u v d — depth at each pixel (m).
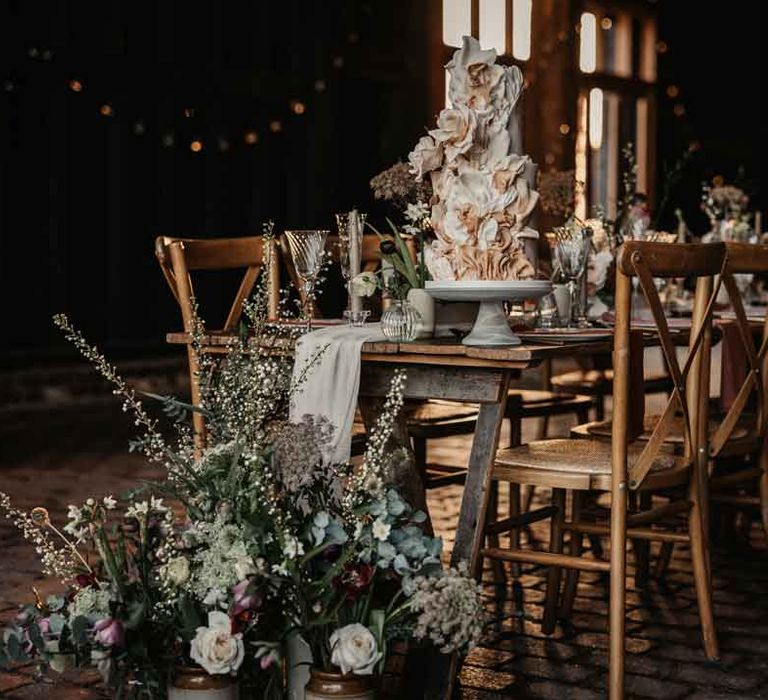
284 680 2.70
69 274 9.63
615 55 12.60
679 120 13.52
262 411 2.78
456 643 2.60
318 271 3.45
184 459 2.77
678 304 5.54
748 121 13.84
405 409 4.07
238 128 10.55
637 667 3.33
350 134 11.33
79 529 2.80
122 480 6.10
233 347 3.00
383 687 3.05
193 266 3.82
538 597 4.01
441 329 3.39
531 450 3.36
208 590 2.60
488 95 3.31
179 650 2.62
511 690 3.16
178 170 10.18
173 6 9.91
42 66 9.15
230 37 10.48
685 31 13.48
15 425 8.12
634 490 3.12
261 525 2.62
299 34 10.75
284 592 2.64
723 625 3.71
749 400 4.77
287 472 2.61
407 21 11.27
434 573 2.68
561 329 3.59
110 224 9.74
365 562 2.67
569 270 3.82
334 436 3.08
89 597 2.59
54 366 9.30
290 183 10.85
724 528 4.62
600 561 3.06
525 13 11.70
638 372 3.13
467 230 3.23
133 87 9.71
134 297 10.05
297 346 3.14
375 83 11.40
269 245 3.06
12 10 9.02
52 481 6.07
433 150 3.30
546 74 11.84
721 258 3.28
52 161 9.37
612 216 11.79
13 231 9.28
